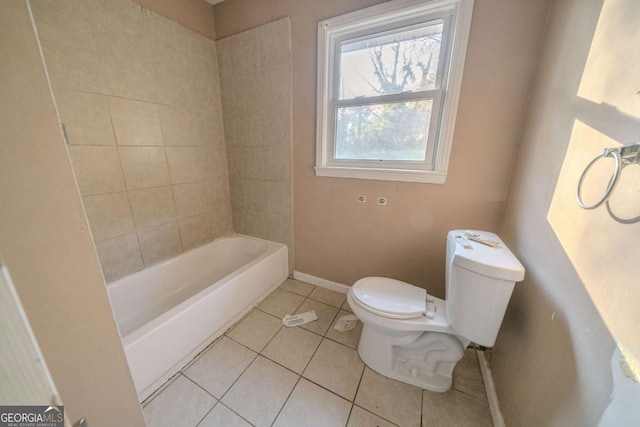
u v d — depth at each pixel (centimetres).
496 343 119
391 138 154
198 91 187
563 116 84
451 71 124
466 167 134
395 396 114
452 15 124
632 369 45
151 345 111
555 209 81
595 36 71
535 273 90
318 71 157
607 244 55
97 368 48
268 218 214
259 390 116
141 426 58
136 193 159
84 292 44
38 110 35
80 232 42
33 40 34
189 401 111
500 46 114
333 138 171
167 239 183
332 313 173
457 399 113
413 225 157
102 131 138
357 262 185
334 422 103
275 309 177
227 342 146
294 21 158
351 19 140
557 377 68
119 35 139
